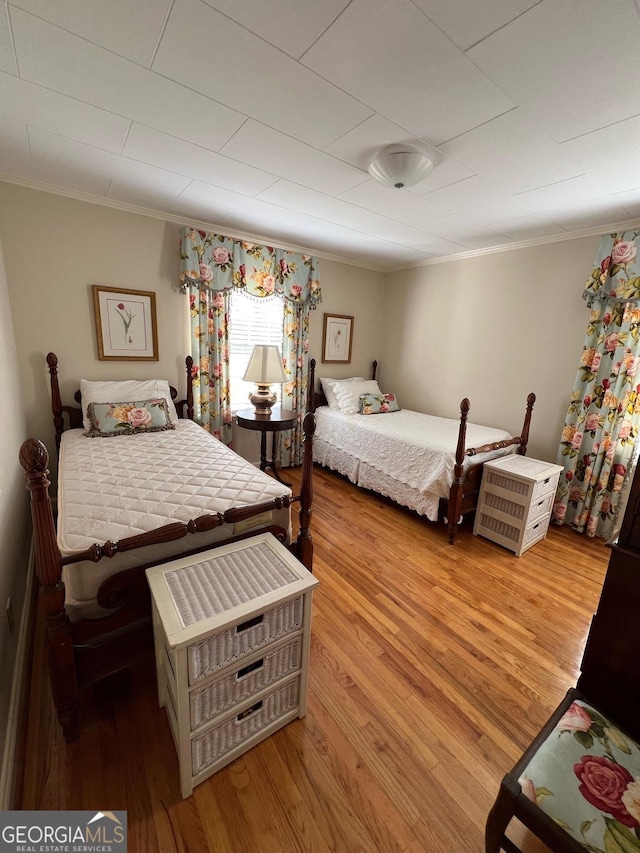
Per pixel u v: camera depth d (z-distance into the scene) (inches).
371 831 41.8
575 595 86.0
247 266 134.8
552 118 60.9
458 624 75.0
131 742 49.8
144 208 111.5
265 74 53.5
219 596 46.1
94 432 100.0
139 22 45.2
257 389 143.9
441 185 87.4
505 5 41.1
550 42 45.6
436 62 49.8
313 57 49.8
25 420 102.0
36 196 97.1
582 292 116.3
